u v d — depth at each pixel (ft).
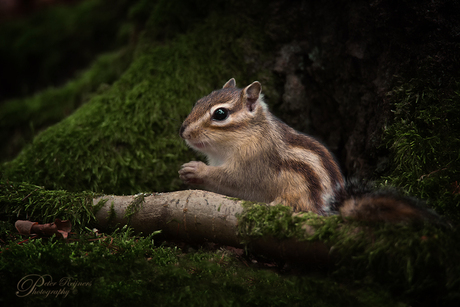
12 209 6.13
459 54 6.14
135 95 6.48
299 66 6.50
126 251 6.02
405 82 6.21
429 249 5.88
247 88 6.21
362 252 5.92
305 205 6.15
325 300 5.93
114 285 5.94
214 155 6.25
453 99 6.14
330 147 6.49
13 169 6.36
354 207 5.96
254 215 6.01
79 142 6.40
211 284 5.96
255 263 6.07
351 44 6.34
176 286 5.96
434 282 5.89
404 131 6.17
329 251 5.95
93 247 6.02
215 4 6.56
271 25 6.51
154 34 6.61
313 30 6.46
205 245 6.10
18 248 5.99
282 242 5.98
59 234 6.07
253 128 6.20
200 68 6.52
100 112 6.47
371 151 6.27
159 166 6.42
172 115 6.47
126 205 6.11
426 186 6.08
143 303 5.91
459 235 5.90
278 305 5.93
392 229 5.91
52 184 6.35
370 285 5.92
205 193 6.08
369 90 6.32
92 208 6.12
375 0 6.24
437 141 6.12
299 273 6.01
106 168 6.38
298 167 6.17
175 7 6.59
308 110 6.52
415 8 6.17
